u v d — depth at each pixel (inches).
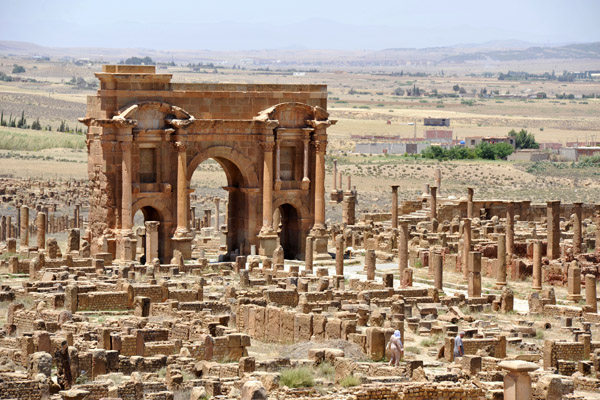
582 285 5812.0
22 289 4761.3
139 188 6186.0
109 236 6122.1
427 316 4586.6
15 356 3454.7
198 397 2864.2
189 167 6318.9
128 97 6161.4
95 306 4549.7
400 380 3193.9
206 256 6707.7
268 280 5315.0
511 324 4645.7
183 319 4148.6
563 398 3152.1
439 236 6909.5
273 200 6535.4
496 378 3309.5
